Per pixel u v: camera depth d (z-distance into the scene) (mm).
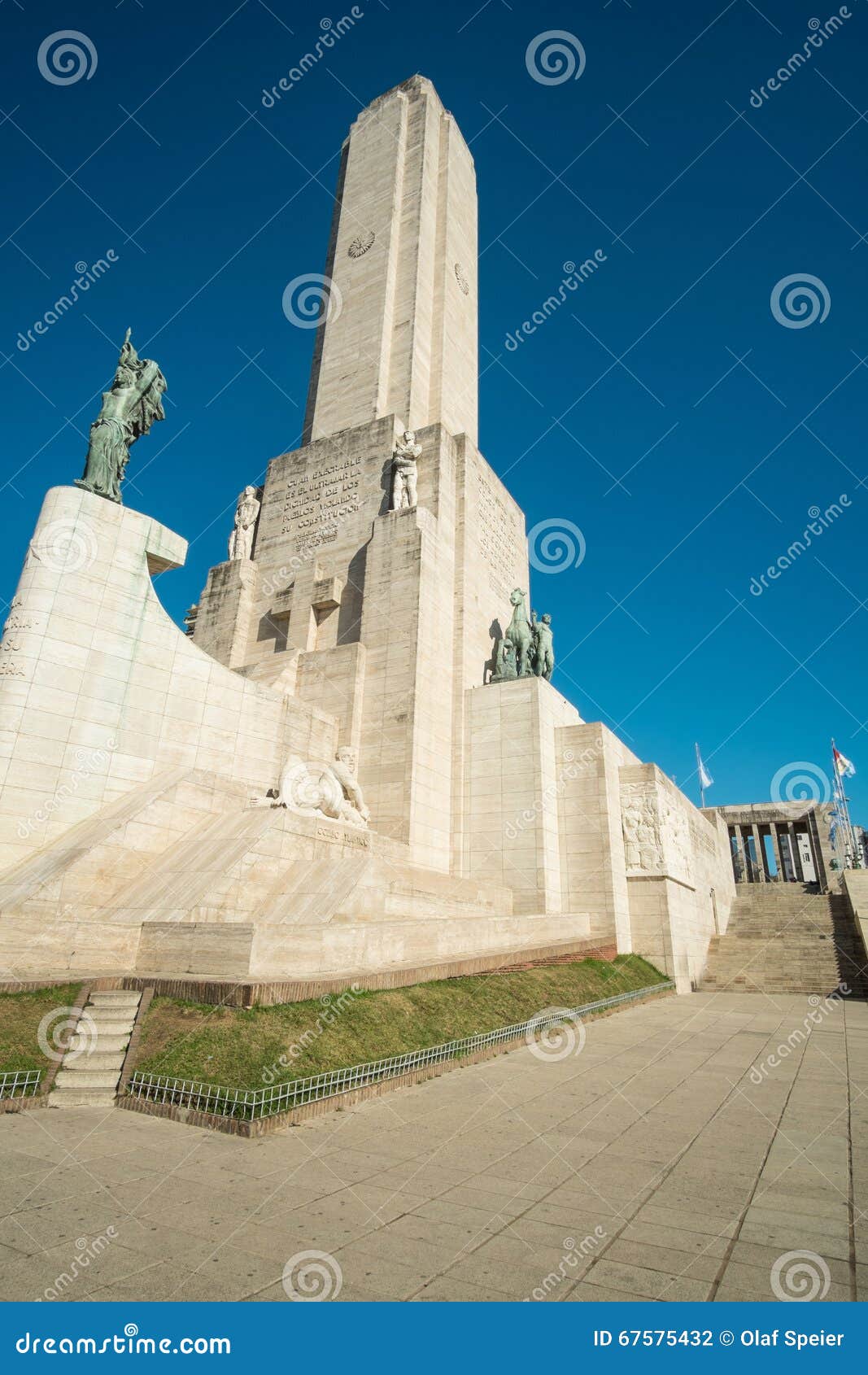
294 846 17469
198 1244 5145
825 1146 7770
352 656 27609
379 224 37969
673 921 26938
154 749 19906
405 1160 7117
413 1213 5789
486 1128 8266
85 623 19125
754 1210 5953
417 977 14078
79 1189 6219
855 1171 6945
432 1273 4754
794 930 34438
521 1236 5375
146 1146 7480
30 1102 8891
